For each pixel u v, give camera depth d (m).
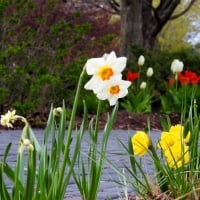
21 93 13.59
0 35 13.72
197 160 3.08
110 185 5.04
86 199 2.72
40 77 12.60
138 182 3.08
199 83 17.86
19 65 13.42
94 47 15.20
